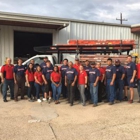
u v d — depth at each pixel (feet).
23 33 47.34
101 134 16.31
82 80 26.08
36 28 47.44
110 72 26.11
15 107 24.89
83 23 50.31
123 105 25.53
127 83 27.73
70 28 49.08
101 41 31.40
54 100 27.43
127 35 55.77
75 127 18.01
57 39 49.01
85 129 17.48
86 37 50.80
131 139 15.28
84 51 35.60
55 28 47.96
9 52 45.47
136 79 27.43
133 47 31.99
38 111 23.11
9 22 41.24
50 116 21.24
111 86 26.00
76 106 25.68
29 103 27.12
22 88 29.32
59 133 16.70
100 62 29.53
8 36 45.24
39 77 28.12
